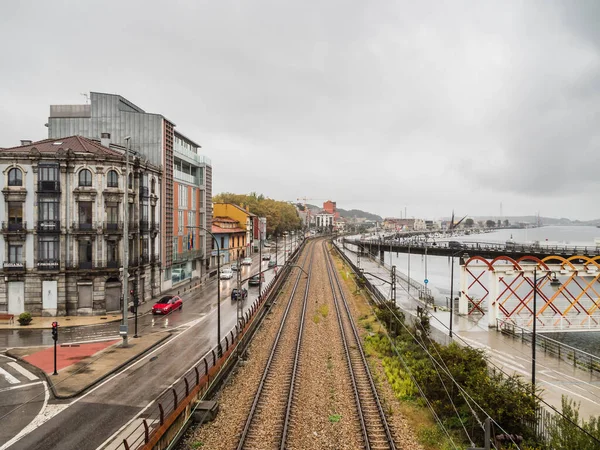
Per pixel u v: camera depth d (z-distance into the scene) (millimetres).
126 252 31266
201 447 16844
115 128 53531
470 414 19406
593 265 43250
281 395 22125
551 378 27172
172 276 58156
